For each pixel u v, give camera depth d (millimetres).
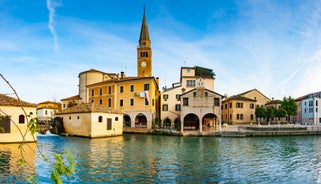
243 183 14047
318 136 46906
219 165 18391
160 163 18656
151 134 46219
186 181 14109
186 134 42969
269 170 17141
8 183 12859
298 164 19297
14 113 28031
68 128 42500
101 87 57844
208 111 44812
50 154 21688
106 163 18359
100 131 39375
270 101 75688
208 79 59125
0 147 24828
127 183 13484
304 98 82875
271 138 42188
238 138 40594
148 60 84438
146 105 50719
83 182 13516
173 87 62500
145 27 87375
